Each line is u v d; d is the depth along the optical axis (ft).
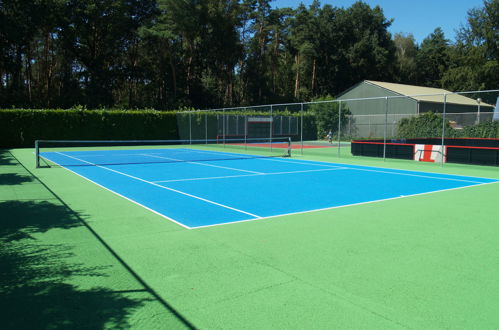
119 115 102.53
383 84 137.59
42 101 147.84
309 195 30.12
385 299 11.84
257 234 19.08
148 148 92.53
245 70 201.77
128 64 174.40
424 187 34.17
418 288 12.66
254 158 64.95
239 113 103.91
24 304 11.51
